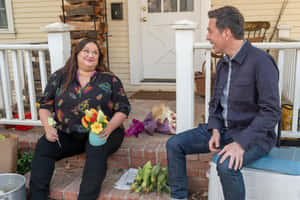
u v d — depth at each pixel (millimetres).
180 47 2480
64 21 4406
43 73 3043
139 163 2738
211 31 1843
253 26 4418
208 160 2600
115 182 2576
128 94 4863
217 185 2008
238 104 1882
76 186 2543
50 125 2365
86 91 2436
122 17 4898
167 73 5094
